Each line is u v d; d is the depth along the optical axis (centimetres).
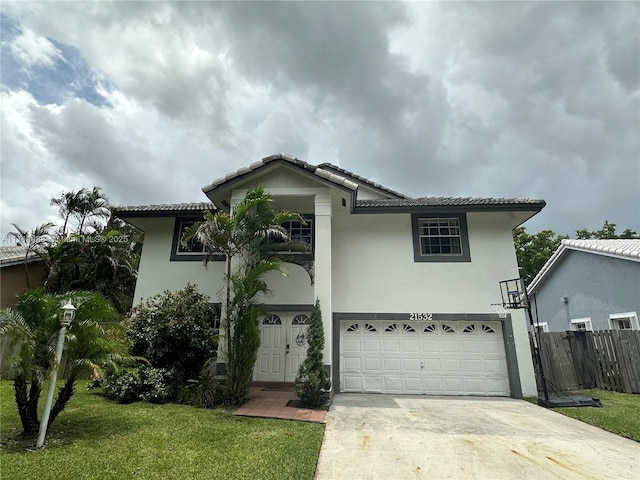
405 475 508
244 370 906
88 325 609
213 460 532
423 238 1270
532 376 1104
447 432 707
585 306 1644
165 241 1363
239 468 505
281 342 1223
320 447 614
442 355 1161
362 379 1153
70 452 541
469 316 1169
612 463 559
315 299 999
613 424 763
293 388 1116
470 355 1155
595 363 1195
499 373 1133
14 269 1514
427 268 1223
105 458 524
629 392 1100
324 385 915
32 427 609
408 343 1180
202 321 1010
